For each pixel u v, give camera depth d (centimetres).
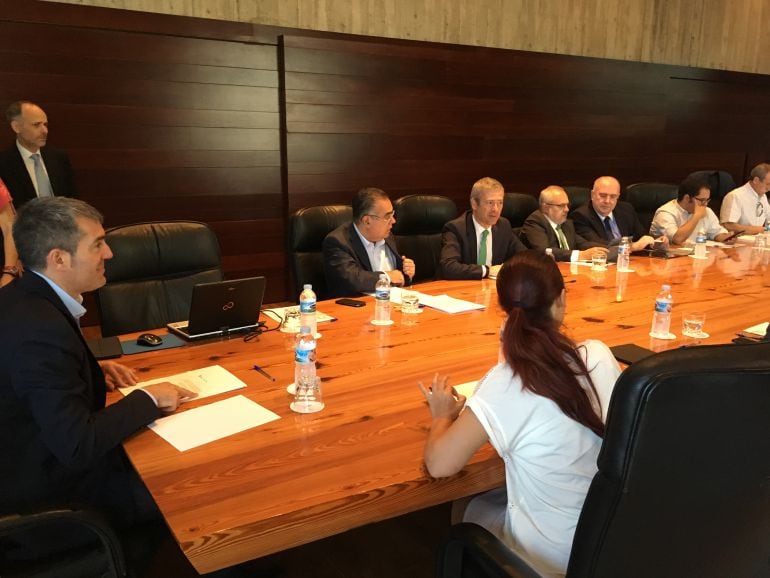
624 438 79
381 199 292
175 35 417
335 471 123
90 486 142
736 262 364
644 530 85
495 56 546
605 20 633
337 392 162
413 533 219
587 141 620
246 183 465
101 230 148
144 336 202
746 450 82
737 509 87
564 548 116
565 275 320
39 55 380
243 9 455
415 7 525
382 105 500
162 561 196
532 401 113
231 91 444
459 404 139
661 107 663
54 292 141
